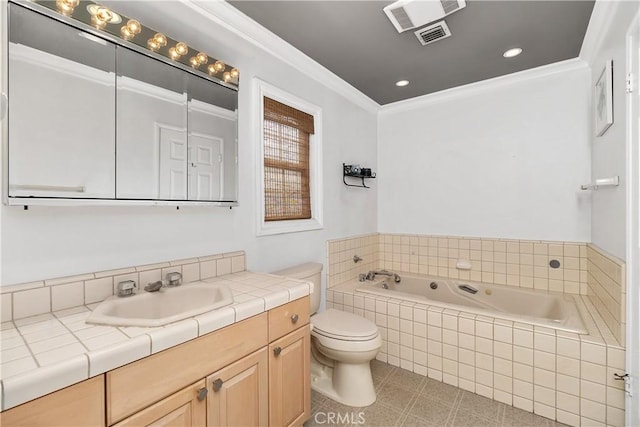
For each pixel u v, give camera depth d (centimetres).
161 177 142
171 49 143
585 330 174
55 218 119
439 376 215
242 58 193
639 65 134
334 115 280
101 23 120
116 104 126
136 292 135
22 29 102
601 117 192
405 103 326
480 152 287
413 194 328
